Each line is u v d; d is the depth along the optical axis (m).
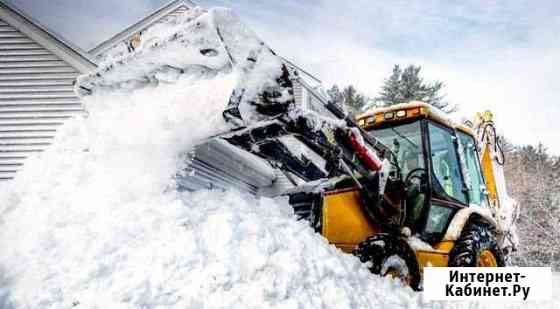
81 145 3.83
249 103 3.12
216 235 2.96
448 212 4.66
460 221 4.44
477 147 5.55
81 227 2.95
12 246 2.87
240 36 2.98
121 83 3.70
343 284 3.26
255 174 6.29
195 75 3.26
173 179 3.50
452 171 4.92
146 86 3.60
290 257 3.05
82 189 3.43
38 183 3.56
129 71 3.53
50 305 2.30
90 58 5.56
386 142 5.15
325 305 2.86
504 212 5.96
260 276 2.78
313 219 4.88
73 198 3.32
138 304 2.35
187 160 3.59
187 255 2.72
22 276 2.53
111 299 2.35
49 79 5.53
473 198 5.15
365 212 4.54
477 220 4.71
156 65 3.37
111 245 2.74
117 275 2.53
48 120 5.43
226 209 3.37
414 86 27.92
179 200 3.25
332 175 4.14
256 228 3.16
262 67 3.07
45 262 2.64
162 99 3.38
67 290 2.40
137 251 2.73
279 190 6.89
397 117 4.92
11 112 5.44
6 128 5.40
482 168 5.94
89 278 2.48
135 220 3.00
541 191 19.84
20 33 5.60
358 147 3.87
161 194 3.37
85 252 2.69
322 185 4.92
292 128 3.38
